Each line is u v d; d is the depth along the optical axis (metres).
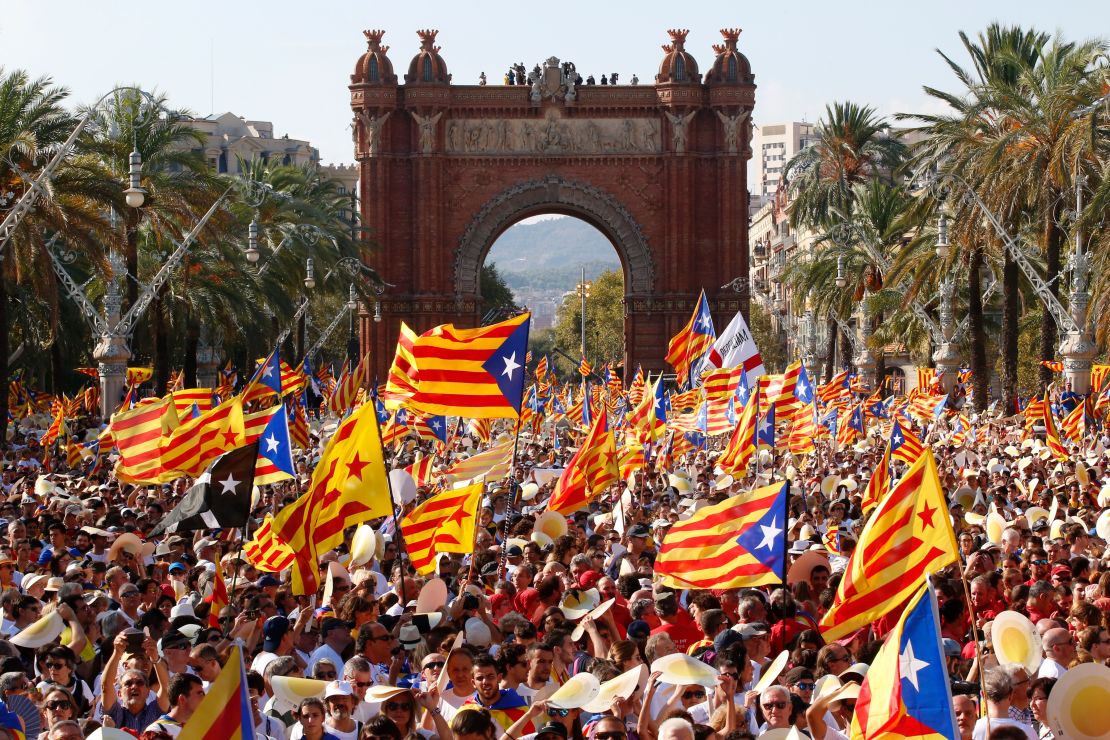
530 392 69.19
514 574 26.67
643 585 25.02
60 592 22.08
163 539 31.44
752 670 18.81
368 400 23.14
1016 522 30.56
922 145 92.19
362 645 19.14
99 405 87.50
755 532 20.34
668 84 136.38
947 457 53.53
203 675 18.31
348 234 125.94
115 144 70.75
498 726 16.75
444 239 137.88
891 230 99.25
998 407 91.88
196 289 88.62
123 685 17.34
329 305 153.38
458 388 27.61
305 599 25.11
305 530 23.09
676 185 136.75
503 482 42.19
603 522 34.91
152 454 34.84
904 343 117.44
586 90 137.88
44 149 66.75
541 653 17.44
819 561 24.38
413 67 137.50
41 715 17.16
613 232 138.38
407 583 25.45
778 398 47.56
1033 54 90.38
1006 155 72.56
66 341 96.50
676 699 16.77
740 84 136.50
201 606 23.84
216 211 82.56
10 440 78.75
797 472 47.97
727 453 37.38
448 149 137.75
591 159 137.75
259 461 30.94
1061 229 75.00
